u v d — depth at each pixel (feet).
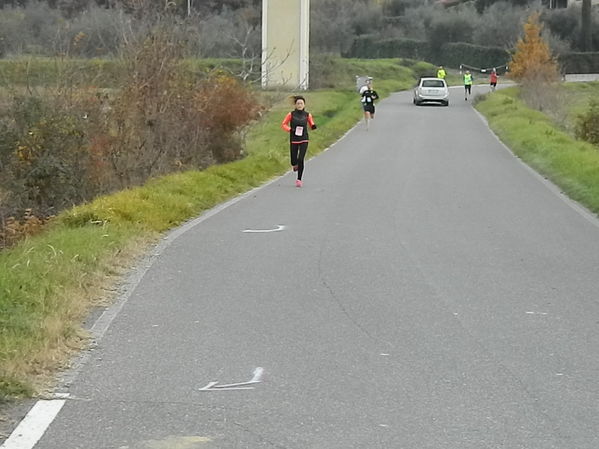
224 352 28.63
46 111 69.92
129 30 87.66
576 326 32.17
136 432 21.84
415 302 35.53
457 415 23.17
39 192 66.33
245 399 24.29
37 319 29.68
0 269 33.55
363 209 62.13
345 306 34.76
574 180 76.18
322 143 118.21
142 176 77.46
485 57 329.52
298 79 215.72
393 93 250.98
